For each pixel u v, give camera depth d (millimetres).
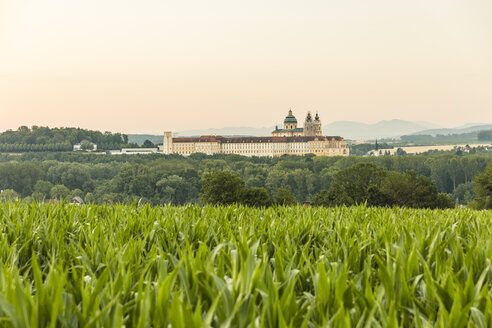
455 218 14672
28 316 4410
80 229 10859
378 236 9539
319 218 13586
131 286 6367
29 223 10477
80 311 5152
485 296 5160
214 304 4359
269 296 5109
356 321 5027
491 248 7453
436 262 6961
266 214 14453
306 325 4504
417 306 5582
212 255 6566
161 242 9500
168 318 4770
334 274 6051
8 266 7027
